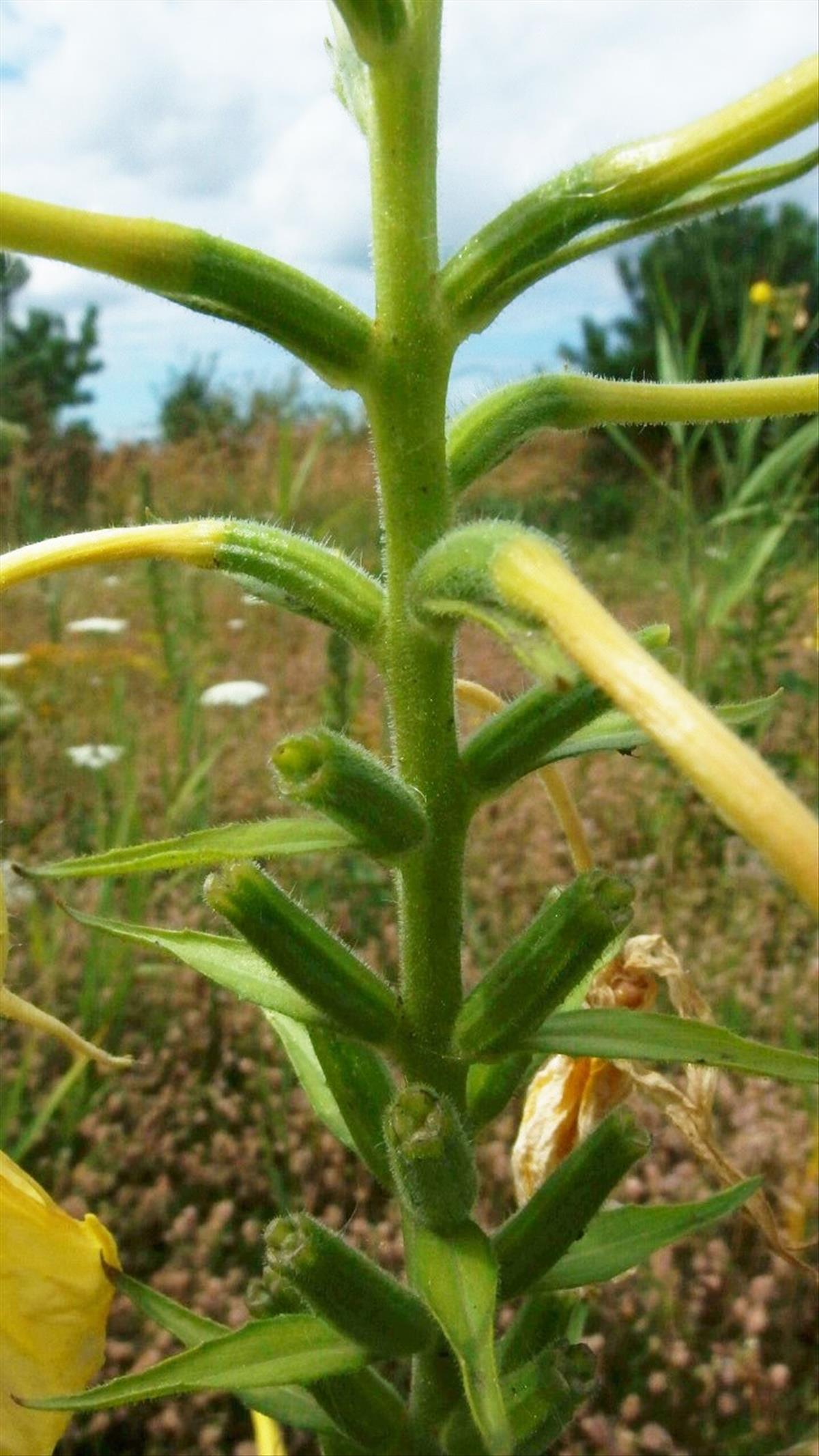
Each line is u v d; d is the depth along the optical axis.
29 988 0.38
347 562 0.12
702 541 0.58
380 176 0.11
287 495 0.54
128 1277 0.13
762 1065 0.12
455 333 0.11
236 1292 0.30
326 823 0.12
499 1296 0.13
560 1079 0.17
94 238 0.10
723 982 0.38
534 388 0.12
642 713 0.07
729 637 0.55
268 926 0.12
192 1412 0.28
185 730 0.51
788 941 0.41
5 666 0.63
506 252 0.11
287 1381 0.12
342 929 0.42
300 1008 0.13
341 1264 0.12
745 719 0.14
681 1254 0.31
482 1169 0.32
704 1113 0.17
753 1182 0.15
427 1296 0.11
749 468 0.59
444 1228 0.11
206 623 0.71
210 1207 0.33
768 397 0.12
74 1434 0.28
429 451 0.11
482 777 0.12
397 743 0.12
